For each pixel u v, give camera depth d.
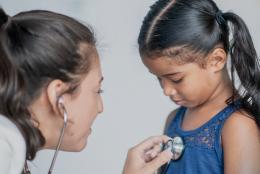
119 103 3.79
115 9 4.34
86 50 1.50
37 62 1.41
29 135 1.43
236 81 1.98
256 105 1.86
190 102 1.90
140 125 3.65
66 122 1.49
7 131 1.32
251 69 1.88
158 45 1.82
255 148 1.80
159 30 1.83
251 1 4.26
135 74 3.97
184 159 1.93
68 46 1.45
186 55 1.81
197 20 1.83
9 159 1.30
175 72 1.83
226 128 1.84
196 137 1.91
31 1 4.36
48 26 1.45
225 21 1.88
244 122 1.81
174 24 1.82
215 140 1.87
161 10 1.88
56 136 1.53
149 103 3.78
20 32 1.42
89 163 3.44
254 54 1.89
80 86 1.51
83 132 1.58
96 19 4.25
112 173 3.41
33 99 1.44
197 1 1.87
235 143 1.81
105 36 4.09
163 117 3.68
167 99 3.81
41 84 1.43
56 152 1.51
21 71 1.41
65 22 1.49
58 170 3.39
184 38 1.80
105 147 3.53
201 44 1.81
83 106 1.53
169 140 1.96
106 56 4.02
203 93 1.86
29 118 1.43
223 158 1.85
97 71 1.55
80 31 1.50
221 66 1.84
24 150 1.34
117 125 3.66
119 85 3.90
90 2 4.37
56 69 1.43
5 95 1.40
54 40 1.43
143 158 1.91
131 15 4.30
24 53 1.40
